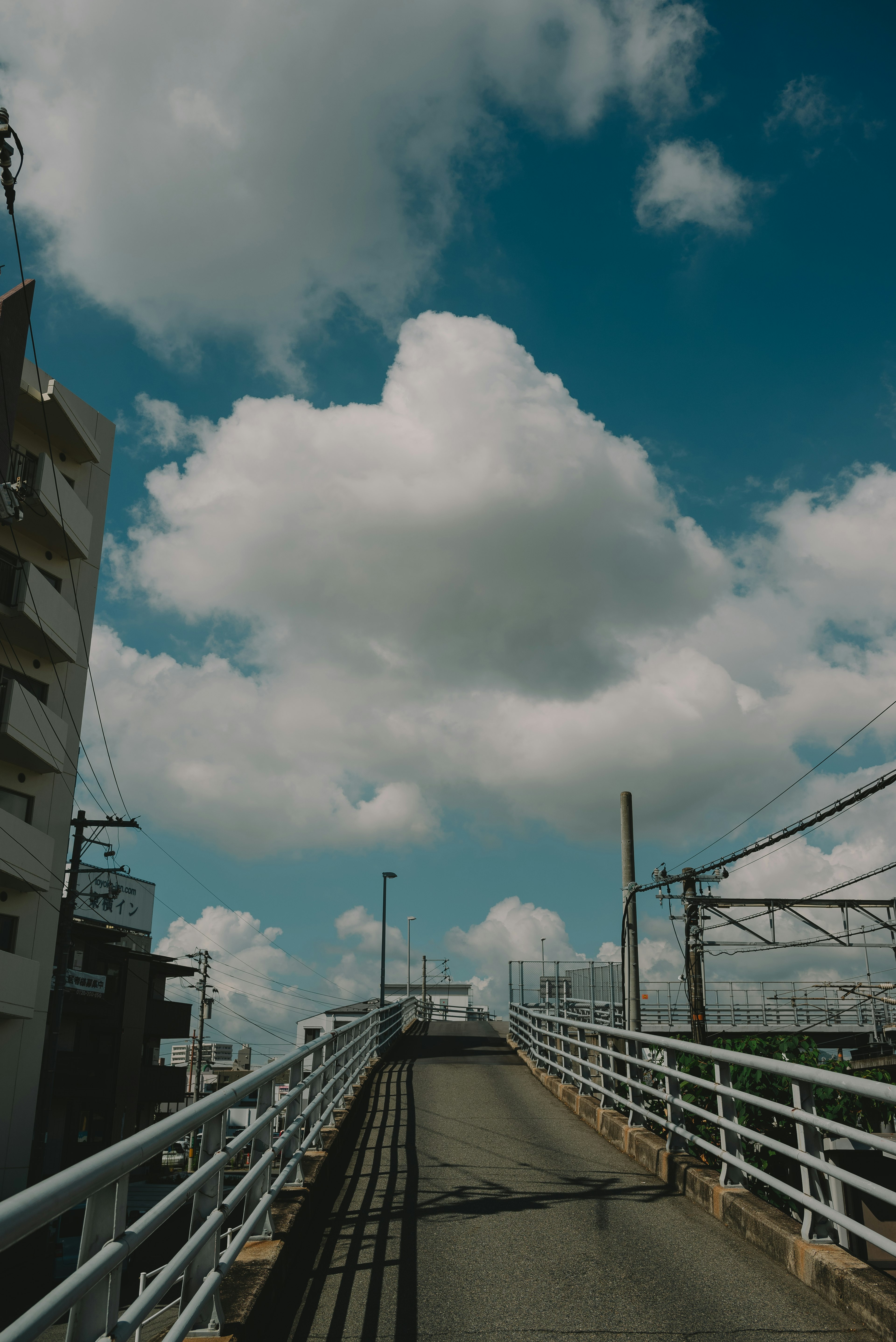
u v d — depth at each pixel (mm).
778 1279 6129
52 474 26016
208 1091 59656
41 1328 2393
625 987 20750
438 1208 8203
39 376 26906
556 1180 9289
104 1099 38062
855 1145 8633
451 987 93438
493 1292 5996
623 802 21672
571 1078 15773
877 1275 5547
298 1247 6852
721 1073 8031
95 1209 3203
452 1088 17156
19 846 24188
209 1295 4324
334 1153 10305
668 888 25016
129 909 44188
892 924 24562
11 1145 24312
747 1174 7441
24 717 24359
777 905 24578
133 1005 40969
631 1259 6617
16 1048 24828
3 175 13531
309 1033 82188
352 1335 5332
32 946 25766
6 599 24891
